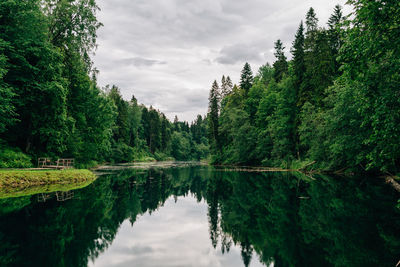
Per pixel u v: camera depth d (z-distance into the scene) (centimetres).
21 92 1892
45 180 1745
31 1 1948
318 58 3028
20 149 2144
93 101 3189
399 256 582
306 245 672
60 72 2116
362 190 1630
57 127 2180
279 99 3722
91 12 2467
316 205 1187
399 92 770
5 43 1716
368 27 737
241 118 4825
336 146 2328
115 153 6112
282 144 3653
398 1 649
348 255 592
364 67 778
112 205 1172
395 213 1012
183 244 685
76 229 773
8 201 1131
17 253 566
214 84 6381
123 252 605
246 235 773
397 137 805
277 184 1981
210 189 1798
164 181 2280
